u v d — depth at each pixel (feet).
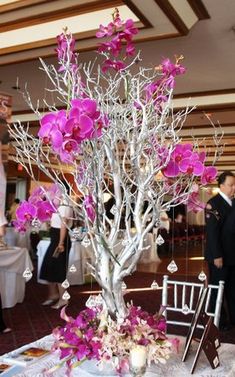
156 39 12.95
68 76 4.05
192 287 7.32
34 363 4.72
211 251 11.79
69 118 3.21
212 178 3.98
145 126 4.00
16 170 37.73
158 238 4.64
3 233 10.71
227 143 30.99
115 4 11.43
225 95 19.66
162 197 4.13
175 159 3.85
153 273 25.09
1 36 14.89
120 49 4.38
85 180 3.96
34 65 16.61
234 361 5.12
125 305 4.35
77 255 19.10
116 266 4.17
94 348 3.93
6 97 15.30
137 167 4.02
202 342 4.78
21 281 15.65
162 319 4.47
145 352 3.81
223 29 13.21
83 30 13.37
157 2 10.62
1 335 11.66
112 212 4.23
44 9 12.03
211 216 11.84
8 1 12.05
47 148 3.81
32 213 3.93
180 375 4.54
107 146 4.06
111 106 4.17
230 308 12.23
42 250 17.16
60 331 4.15
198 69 16.87
